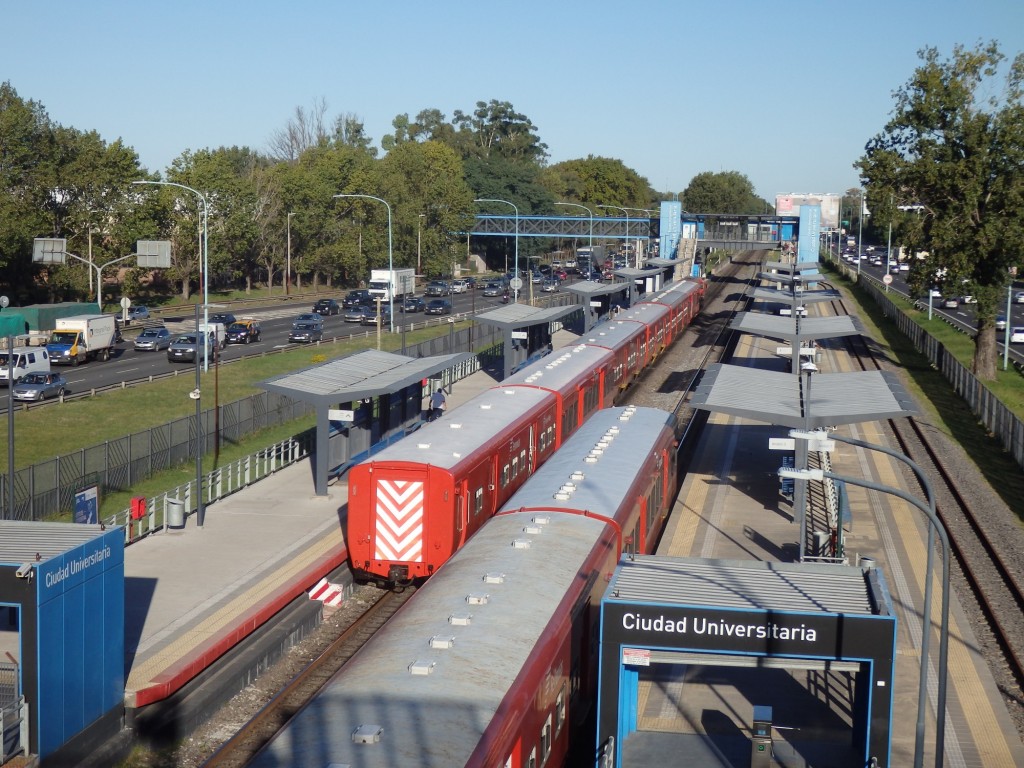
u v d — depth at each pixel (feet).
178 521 95.55
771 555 91.50
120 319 275.39
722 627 48.78
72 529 60.03
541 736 47.06
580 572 57.98
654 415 102.42
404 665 44.04
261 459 131.64
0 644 61.62
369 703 40.57
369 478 80.38
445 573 57.26
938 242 183.01
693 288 297.33
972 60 180.45
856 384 114.32
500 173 493.77
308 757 36.24
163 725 60.75
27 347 178.19
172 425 128.57
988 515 106.01
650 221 443.32
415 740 37.81
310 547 90.79
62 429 144.36
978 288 188.34
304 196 368.27
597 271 470.80
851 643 47.78
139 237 296.71
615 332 177.99
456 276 463.01
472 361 205.46
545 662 47.47
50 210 290.56
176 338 218.38
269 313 312.09
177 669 64.13
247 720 64.03
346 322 290.76
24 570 52.54
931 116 182.50
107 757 57.57
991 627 76.33
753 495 112.88
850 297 354.54
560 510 67.82
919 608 79.71
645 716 60.03
